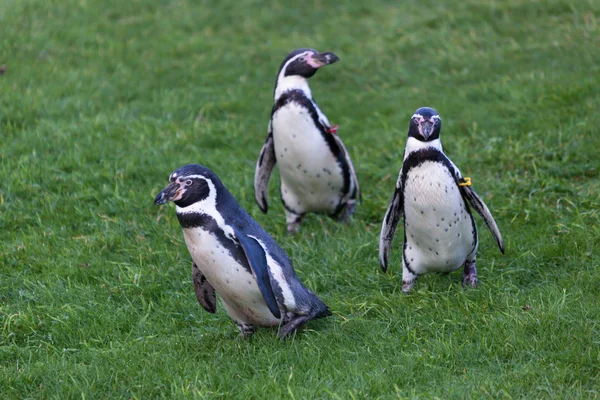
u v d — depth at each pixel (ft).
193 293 34.71
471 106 55.16
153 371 27.91
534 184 42.75
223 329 31.81
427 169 30.14
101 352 29.48
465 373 26.37
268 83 63.72
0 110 54.90
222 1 78.89
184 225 28.07
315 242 39.75
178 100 59.88
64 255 38.04
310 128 38.45
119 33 72.13
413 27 70.28
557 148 45.98
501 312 30.25
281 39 71.10
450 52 64.34
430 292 32.45
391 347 28.76
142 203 43.24
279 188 46.32
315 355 28.14
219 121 56.44
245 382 26.73
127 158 48.55
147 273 36.09
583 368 25.98
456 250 31.89
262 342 29.66
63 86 60.39
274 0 78.79
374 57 66.08
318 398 25.07
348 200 41.52
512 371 26.18
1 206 42.86
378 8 75.56
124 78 63.10
